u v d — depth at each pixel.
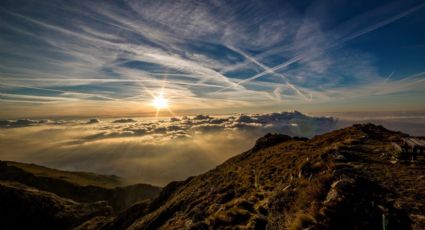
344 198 10.79
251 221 13.62
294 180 17.47
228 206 17.39
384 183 12.30
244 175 28.72
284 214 13.11
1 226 94.00
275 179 22.34
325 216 10.00
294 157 28.17
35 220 101.69
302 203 12.82
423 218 8.94
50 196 118.88
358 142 23.17
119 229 59.56
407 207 9.78
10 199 103.69
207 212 19.33
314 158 20.00
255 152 50.09
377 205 10.16
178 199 36.72
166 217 30.80
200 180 47.78
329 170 15.17
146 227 31.52
